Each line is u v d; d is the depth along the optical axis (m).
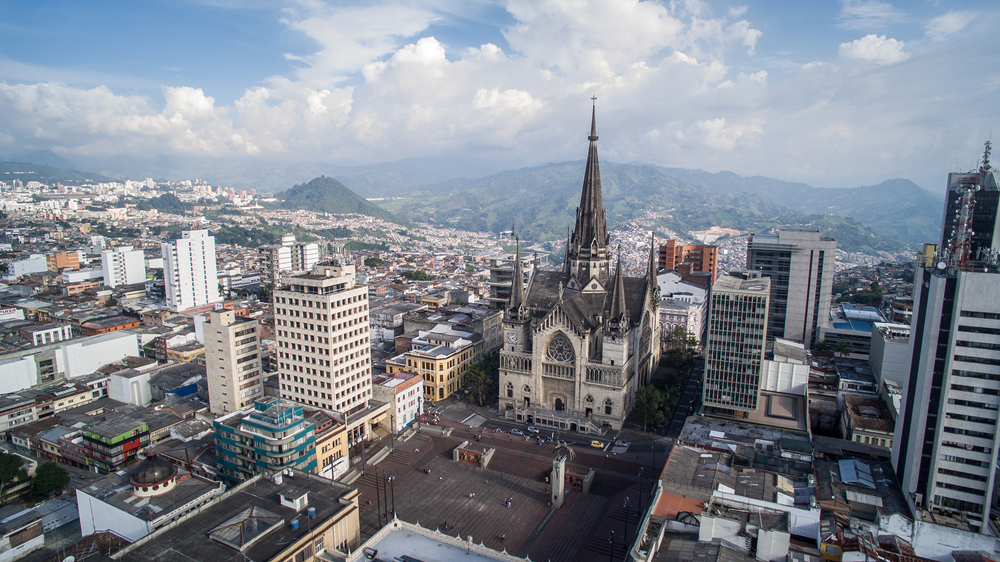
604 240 190.00
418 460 157.25
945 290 106.31
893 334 190.75
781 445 129.88
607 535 123.12
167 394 191.88
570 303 180.62
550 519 129.25
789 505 103.06
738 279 184.62
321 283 153.25
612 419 173.12
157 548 91.38
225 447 136.12
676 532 101.56
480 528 125.50
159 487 111.38
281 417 131.62
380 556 96.50
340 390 158.88
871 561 89.75
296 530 97.56
